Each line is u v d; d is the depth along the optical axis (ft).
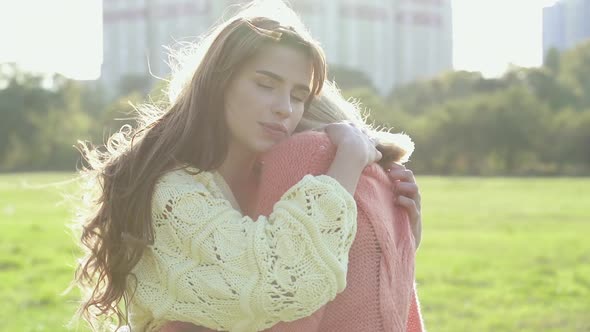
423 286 44.27
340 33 387.75
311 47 7.46
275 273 6.82
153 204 7.38
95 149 8.21
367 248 7.15
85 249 8.22
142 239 7.34
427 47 436.35
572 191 148.05
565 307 38.63
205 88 7.47
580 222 87.15
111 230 7.57
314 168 7.17
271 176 7.32
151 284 7.45
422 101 284.41
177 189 7.32
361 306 7.06
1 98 266.16
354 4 388.57
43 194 129.90
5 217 87.97
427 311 37.17
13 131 262.88
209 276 7.03
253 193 8.18
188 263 7.18
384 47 406.41
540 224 84.64
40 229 73.36
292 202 6.94
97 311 8.47
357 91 247.09
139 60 401.70
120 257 7.46
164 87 8.51
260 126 7.45
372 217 7.18
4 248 57.93
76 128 264.31
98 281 7.91
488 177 222.69
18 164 263.70
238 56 7.34
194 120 7.53
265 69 7.39
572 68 317.83
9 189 143.64
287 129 7.55
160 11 392.27
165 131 7.63
